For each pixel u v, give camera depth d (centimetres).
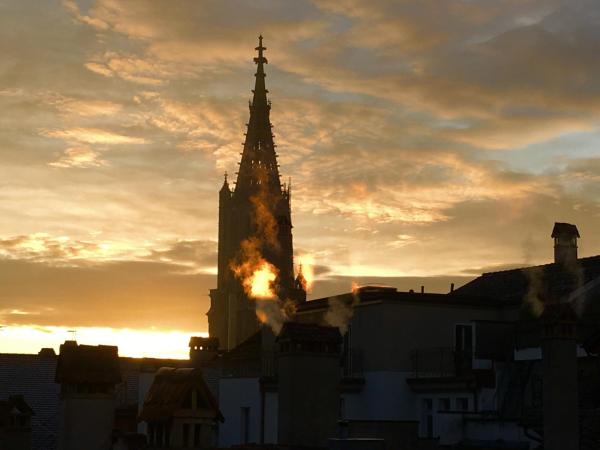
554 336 3059
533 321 4322
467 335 4750
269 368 4950
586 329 4059
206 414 3806
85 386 3803
